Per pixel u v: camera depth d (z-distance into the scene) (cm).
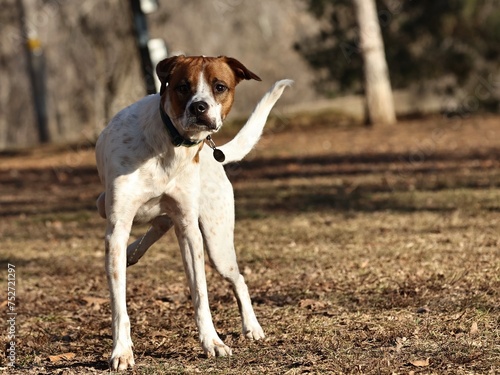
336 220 1142
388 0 2756
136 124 570
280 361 549
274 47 4362
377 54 2597
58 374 537
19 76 5294
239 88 4303
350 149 2109
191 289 580
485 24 2717
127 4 2997
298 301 724
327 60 2756
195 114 537
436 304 684
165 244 1033
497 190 1323
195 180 580
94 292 805
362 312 677
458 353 546
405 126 2539
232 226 613
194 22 4266
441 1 2705
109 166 568
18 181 1909
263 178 1675
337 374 512
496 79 2828
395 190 1398
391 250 918
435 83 2962
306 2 2802
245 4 4350
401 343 573
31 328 680
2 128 5481
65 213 1349
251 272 851
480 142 2072
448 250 902
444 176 1536
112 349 554
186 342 619
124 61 3050
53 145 2936
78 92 4484
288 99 4284
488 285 732
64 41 4353
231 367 539
